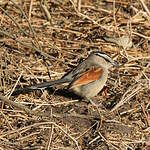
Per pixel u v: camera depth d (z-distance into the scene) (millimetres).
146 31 15719
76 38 15195
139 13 16094
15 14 16000
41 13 16156
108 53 14648
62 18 16141
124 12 16688
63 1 16922
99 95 13062
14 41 14516
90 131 11586
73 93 12883
